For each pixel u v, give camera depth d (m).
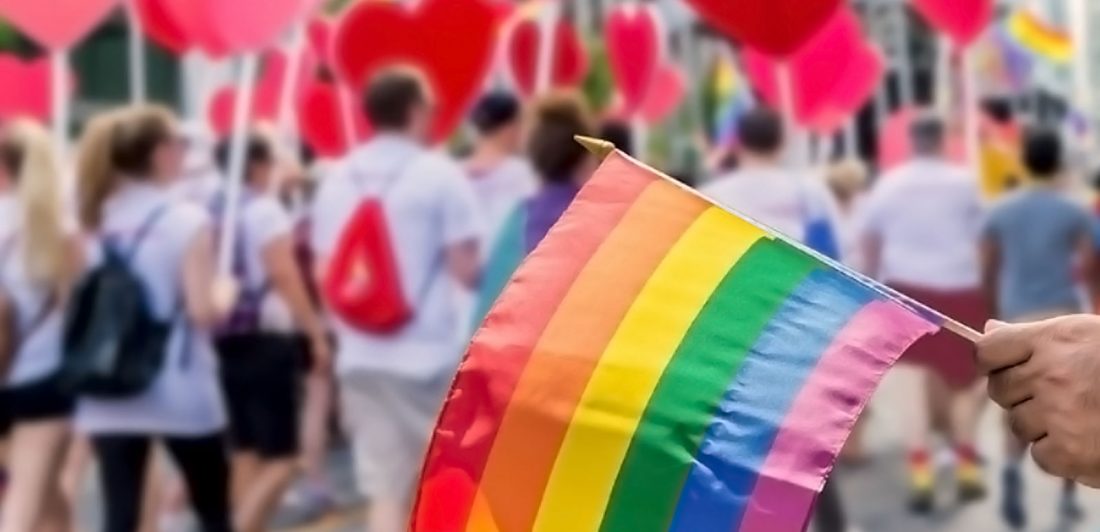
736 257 1.94
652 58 9.10
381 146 5.43
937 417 7.80
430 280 5.39
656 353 1.90
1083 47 17.39
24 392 5.51
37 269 5.42
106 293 5.15
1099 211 9.11
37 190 5.41
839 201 9.02
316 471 7.64
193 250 5.21
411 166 5.39
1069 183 8.63
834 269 1.92
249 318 6.41
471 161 6.44
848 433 1.80
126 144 5.18
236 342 6.40
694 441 1.85
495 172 6.34
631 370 1.89
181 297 5.23
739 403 1.86
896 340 1.84
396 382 5.43
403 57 7.38
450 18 7.30
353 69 7.48
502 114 6.35
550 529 1.88
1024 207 7.14
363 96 5.61
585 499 1.88
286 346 6.46
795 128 8.21
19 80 7.59
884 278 7.34
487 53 7.32
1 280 5.49
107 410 5.19
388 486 5.56
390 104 5.41
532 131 5.19
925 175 7.18
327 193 5.50
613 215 1.99
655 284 1.93
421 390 5.43
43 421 5.56
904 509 7.59
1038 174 7.18
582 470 1.88
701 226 1.96
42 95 7.64
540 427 1.90
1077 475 1.69
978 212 7.29
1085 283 7.25
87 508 7.29
